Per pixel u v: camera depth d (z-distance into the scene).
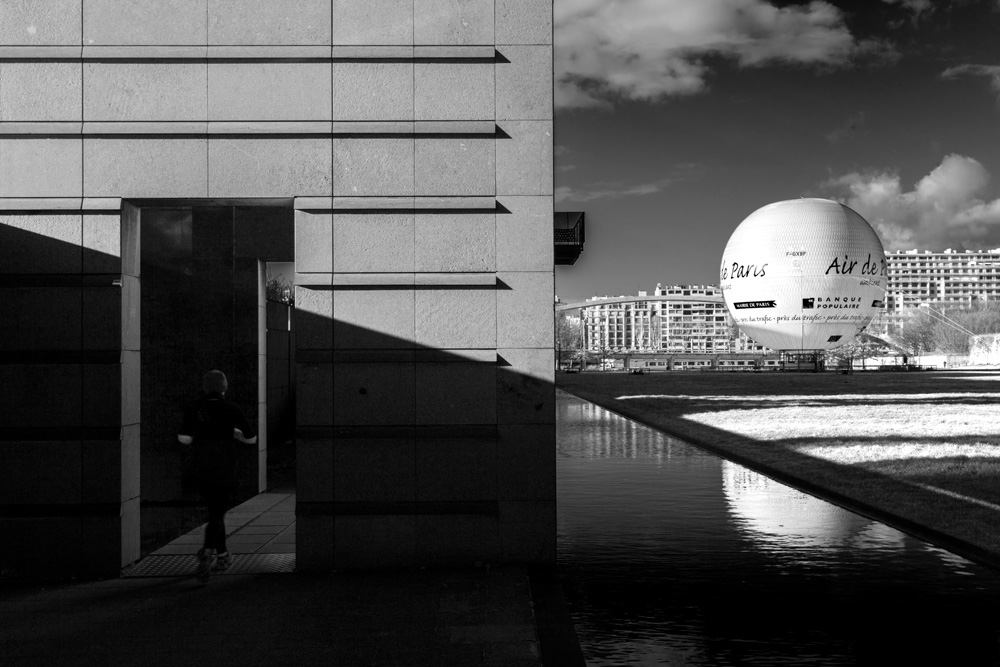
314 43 9.62
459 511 9.66
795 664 6.78
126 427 9.65
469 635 7.17
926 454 20.66
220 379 9.63
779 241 126.38
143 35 9.52
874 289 126.75
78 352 9.49
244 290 16.58
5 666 6.47
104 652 6.77
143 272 16.66
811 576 9.43
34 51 9.45
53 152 9.52
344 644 6.94
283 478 17.61
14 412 9.48
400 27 9.66
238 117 9.59
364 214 9.67
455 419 9.68
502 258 9.73
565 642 7.08
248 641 7.02
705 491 15.66
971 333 182.25
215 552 9.45
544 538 9.70
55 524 9.43
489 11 9.72
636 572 9.64
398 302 9.69
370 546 9.59
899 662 6.81
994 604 8.34
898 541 11.23
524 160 9.73
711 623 7.80
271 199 9.67
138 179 9.53
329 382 9.63
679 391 59.88
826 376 97.75
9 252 9.48
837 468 18.09
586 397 52.25
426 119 9.68
